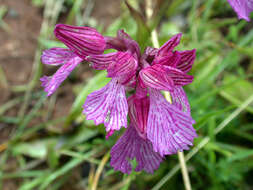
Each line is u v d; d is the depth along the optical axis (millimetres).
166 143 76
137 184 132
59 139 143
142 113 85
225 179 121
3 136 152
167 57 77
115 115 77
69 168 131
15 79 167
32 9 189
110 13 189
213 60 155
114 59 77
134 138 88
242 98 144
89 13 189
